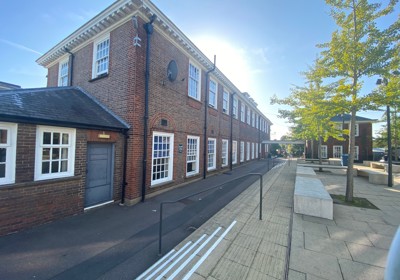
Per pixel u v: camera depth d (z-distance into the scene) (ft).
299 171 35.68
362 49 19.17
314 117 29.35
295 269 10.07
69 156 17.67
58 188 16.65
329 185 31.68
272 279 9.35
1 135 13.89
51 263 10.91
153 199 23.43
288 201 22.07
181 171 30.37
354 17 20.39
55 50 33.09
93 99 26.48
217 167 43.19
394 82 19.84
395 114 58.95
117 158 21.88
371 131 82.69
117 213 18.75
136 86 22.41
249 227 15.21
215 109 41.86
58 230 14.84
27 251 11.98
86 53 29.25
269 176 39.42
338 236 13.70
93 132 19.39
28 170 14.99
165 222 16.81
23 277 9.74
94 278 9.79
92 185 19.80
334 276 9.53
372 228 15.03
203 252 11.78
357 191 27.58
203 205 21.27
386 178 33.27
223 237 13.60
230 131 50.37
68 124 16.99
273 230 14.65
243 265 10.46
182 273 9.91
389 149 31.50
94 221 16.74
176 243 13.30
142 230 15.21
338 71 21.27
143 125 23.34
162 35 26.43
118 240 13.61
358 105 20.79
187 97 31.86
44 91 21.18
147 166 23.93
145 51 23.73
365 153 82.99
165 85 26.91
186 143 31.65
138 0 22.06
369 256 11.25
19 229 14.37
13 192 14.12
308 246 12.35
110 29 25.40
